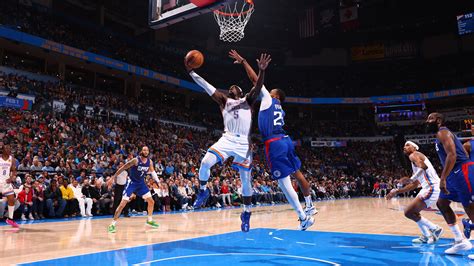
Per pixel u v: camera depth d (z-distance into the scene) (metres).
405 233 5.99
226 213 10.83
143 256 4.00
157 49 28.92
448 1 29.39
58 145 13.13
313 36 32.25
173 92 30.45
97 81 25.33
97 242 5.03
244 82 33.47
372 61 35.47
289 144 4.26
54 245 4.75
